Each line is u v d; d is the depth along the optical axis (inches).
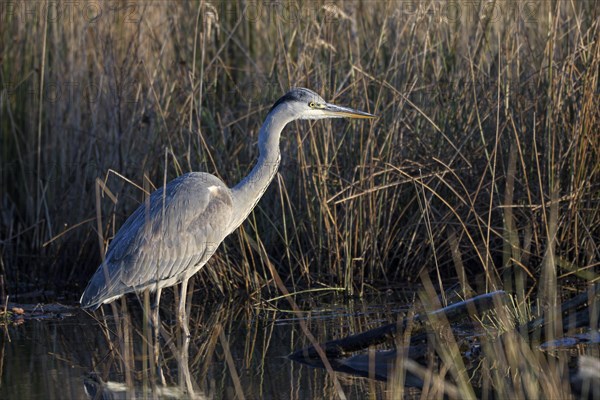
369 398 311.0
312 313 443.2
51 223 541.3
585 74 452.8
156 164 517.7
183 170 509.4
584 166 465.1
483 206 493.7
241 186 443.8
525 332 362.9
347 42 534.6
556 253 467.8
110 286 404.2
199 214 421.4
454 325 400.2
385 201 490.9
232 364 328.8
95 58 564.1
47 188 550.0
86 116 564.1
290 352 376.5
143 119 522.6
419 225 496.7
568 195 463.8
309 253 502.6
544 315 360.8
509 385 318.3
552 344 360.8
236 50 595.8
